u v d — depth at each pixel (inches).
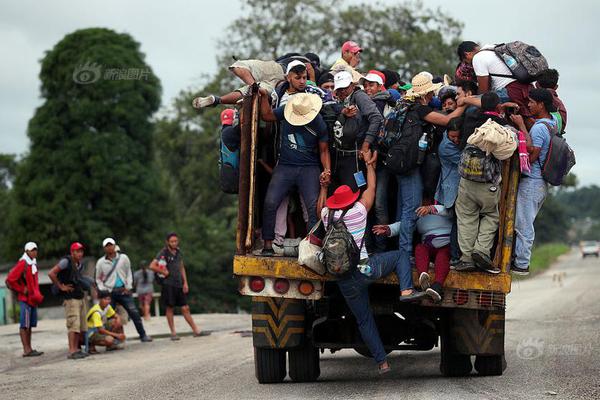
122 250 4163.4
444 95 1002.7
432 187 966.4
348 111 984.9
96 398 1023.6
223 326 2273.6
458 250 957.8
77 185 4114.2
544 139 964.6
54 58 4143.7
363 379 1099.9
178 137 5492.1
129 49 4163.4
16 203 4185.5
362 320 967.0
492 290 941.2
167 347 1710.1
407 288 938.1
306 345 1045.2
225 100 1047.6
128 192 4153.5
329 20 4623.5
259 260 955.3
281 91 1044.5
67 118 4138.8
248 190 965.8
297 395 957.8
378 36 4594.0
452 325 1021.8
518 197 973.2
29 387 1157.1
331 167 1026.7
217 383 1100.5
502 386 982.4
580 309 2265.0
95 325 1647.4
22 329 1626.5
